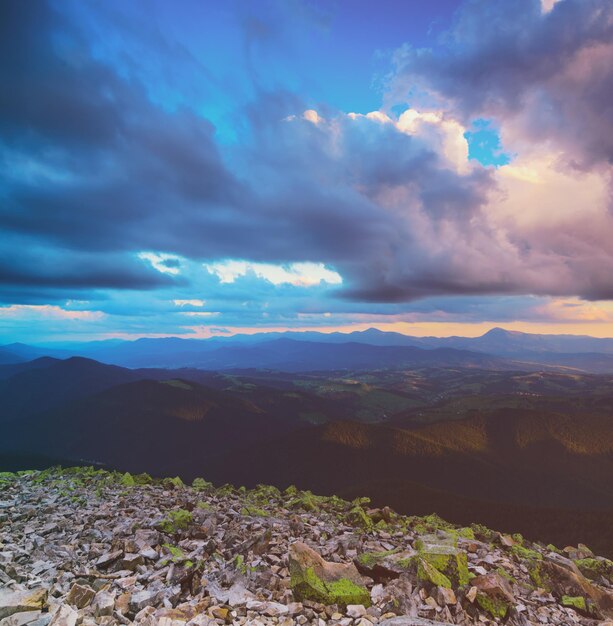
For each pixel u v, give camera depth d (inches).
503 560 632.4
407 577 475.2
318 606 405.7
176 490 1114.7
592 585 566.9
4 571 423.8
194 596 420.8
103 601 355.9
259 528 728.3
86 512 759.7
